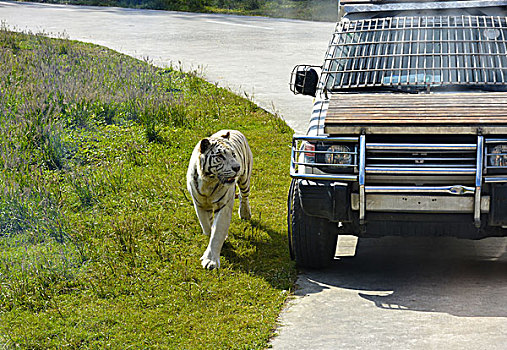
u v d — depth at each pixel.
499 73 6.63
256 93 14.66
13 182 8.52
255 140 11.62
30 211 7.87
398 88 6.69
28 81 12.91
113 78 14.12
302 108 13.55
